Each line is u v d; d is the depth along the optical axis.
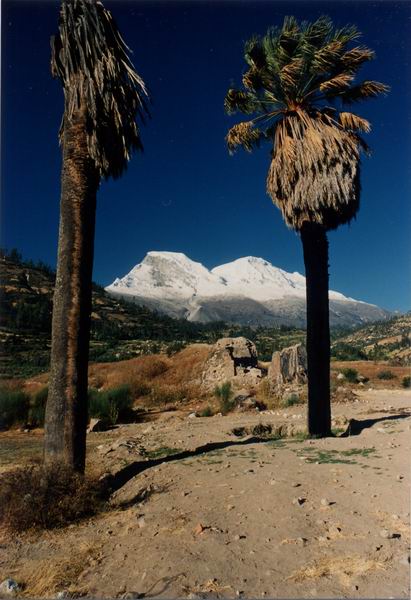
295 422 13.30
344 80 10.70
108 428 16.08
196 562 4.23
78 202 7.71
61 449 7.18
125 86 8.13
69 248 7.58
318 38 10.92
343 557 4.17
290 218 11.75
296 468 7.21
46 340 83.62
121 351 84.19
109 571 4.34
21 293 110.25
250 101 12.04
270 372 22.72
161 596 3.73
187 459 8.59
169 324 154.88
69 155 7.86
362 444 8.84
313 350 11.10
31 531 5.78
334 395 20.83
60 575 4.42
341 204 10.88
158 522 5.38
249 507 5.53
